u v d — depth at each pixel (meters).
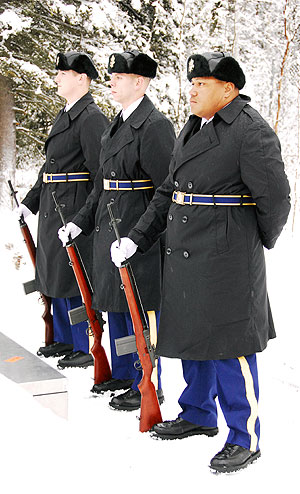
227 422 3.62
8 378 3.75
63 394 3.82
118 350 3.89
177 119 11.62
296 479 3.42
